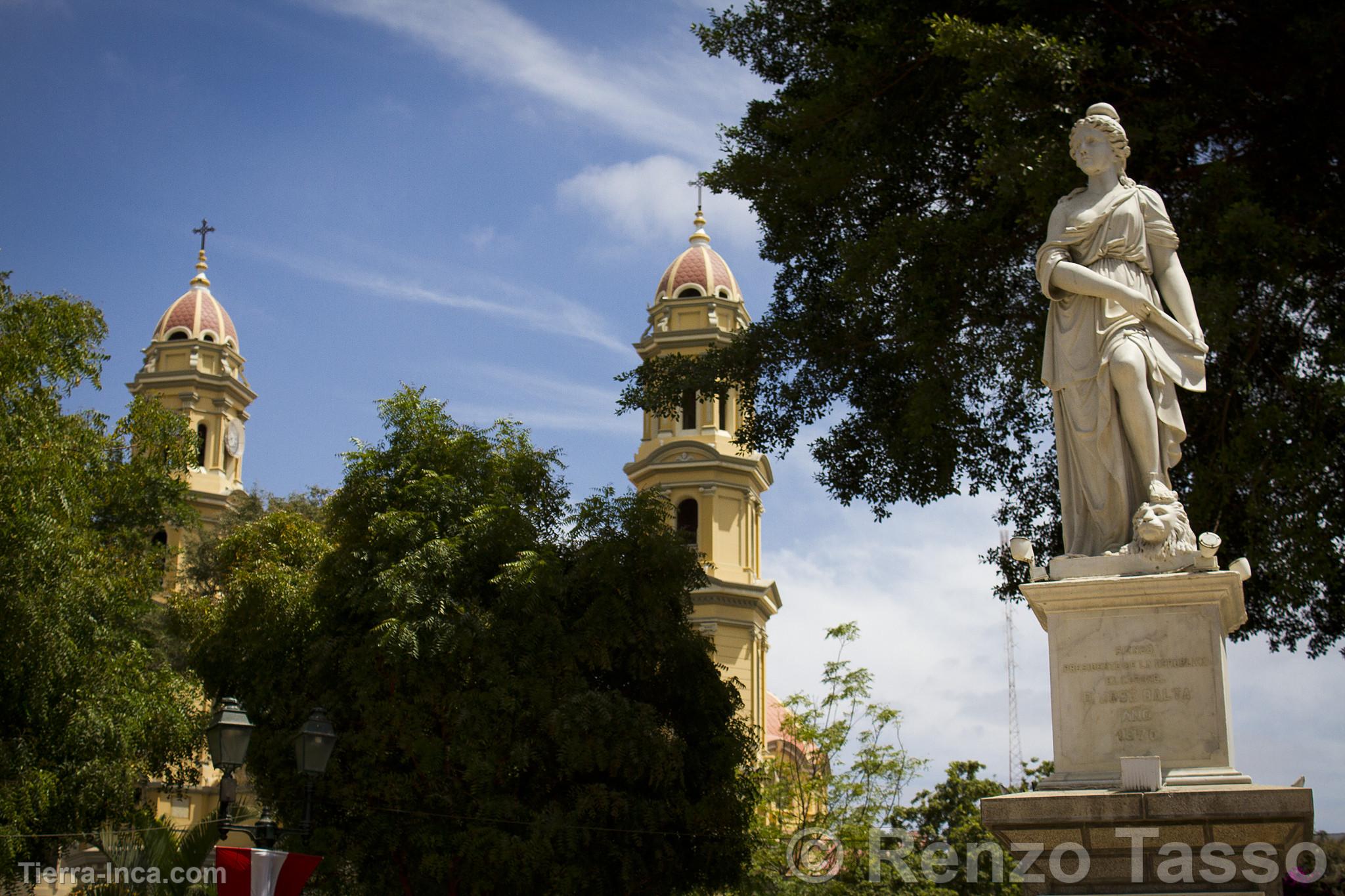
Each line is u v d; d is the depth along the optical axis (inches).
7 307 885.2
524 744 883.4
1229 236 640.4
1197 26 676.7
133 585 975.0
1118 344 374.3
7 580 793.6
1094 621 353.1
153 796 1768.0
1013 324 772.6
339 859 872.3
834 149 773.9
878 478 866.1
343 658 904.9
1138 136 657.6
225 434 2343.8
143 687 914.1
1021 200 682.2
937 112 764.6
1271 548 714.2
